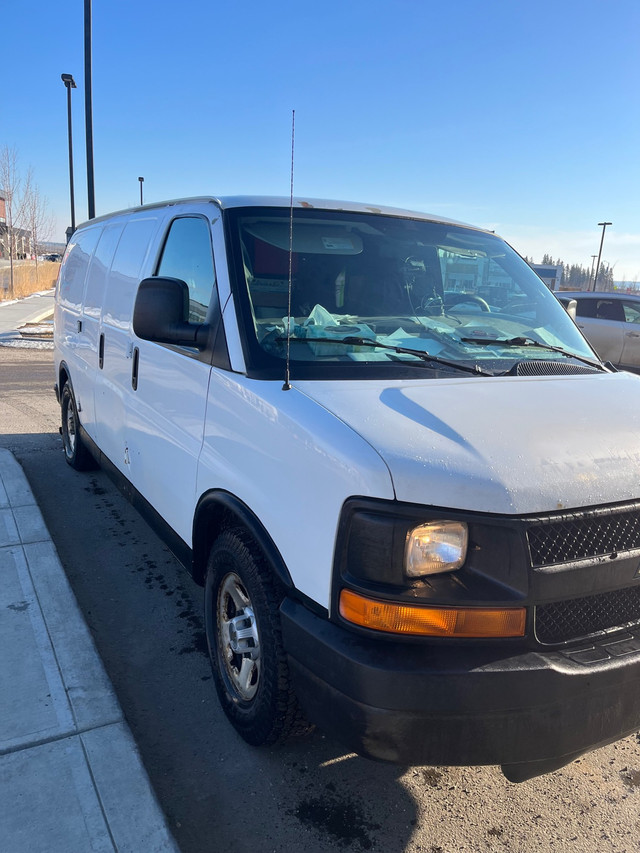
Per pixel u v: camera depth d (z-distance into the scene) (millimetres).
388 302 3174
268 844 2400
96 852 2197
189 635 3715
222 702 2984
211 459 2910
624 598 2223
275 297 2943
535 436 2201
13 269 29453
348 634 2088
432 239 3551
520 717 2006
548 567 2023
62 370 6250
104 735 2695
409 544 1992
